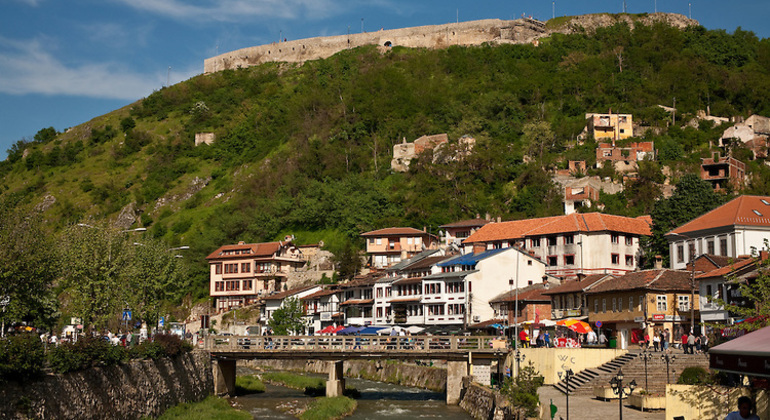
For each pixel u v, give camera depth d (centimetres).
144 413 6431
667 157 18150
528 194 17200
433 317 12106
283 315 14112
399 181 19300
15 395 4572
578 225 12862
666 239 11950
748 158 18525
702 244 10294
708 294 8288
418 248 15962
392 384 10681
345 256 16000
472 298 11525
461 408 7969
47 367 5122
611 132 19675
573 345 8144
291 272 17125
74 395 5203
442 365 10612
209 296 17962
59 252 7469
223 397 8950
